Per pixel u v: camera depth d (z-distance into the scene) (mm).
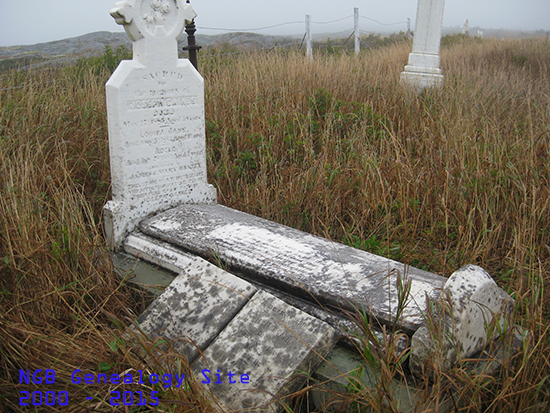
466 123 4957
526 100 6137
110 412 1922
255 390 1930
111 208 3332
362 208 3793
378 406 1781
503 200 3639
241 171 4562
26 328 2197
